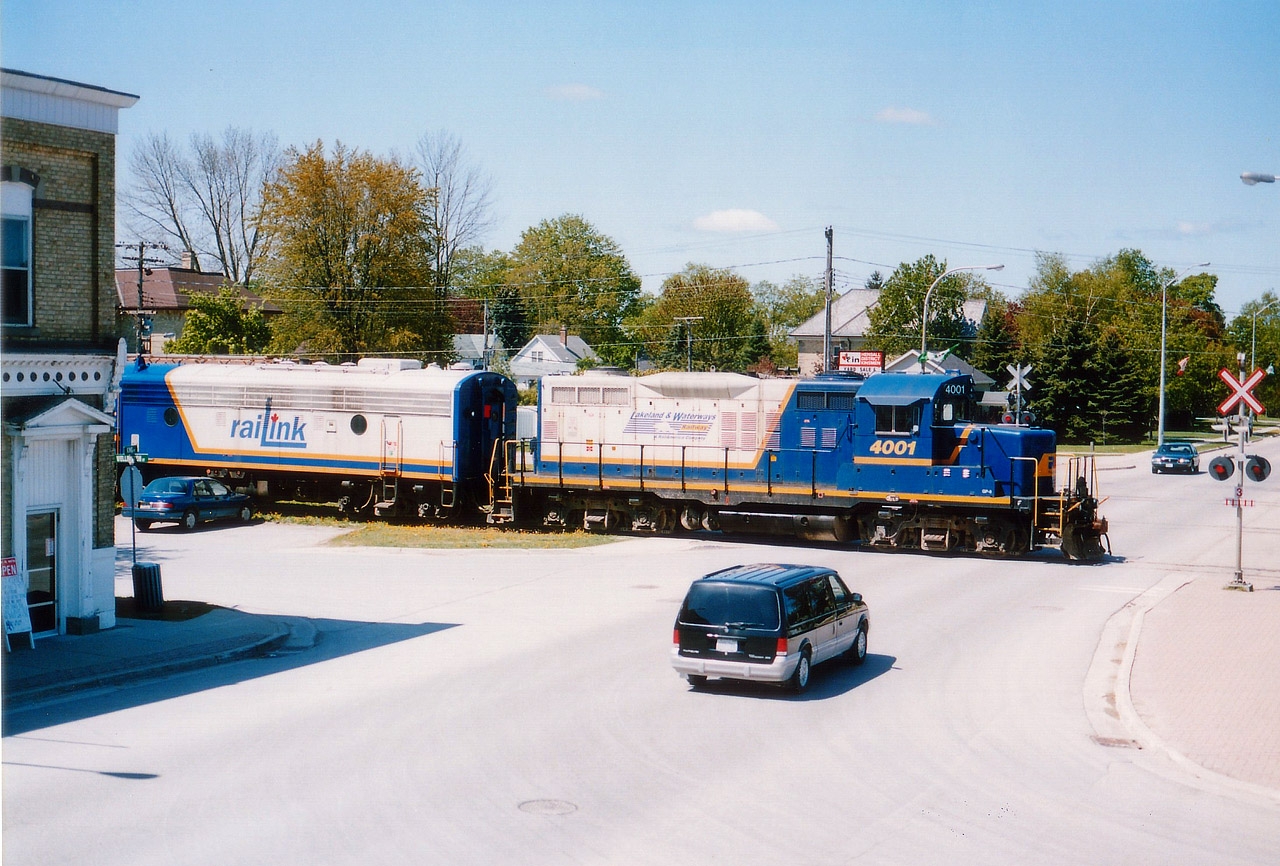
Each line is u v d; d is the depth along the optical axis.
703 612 16.75
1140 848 11.01
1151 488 53.38
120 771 12.95
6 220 19.55
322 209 67.00
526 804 11.91
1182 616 22.88
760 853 10.67
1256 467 25.97
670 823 11.41
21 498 19.50
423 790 12.32
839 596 18.38
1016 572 28.59
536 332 119.38
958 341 88.88
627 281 126.62
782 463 33.19
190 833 10.98
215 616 22.61
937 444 31.14
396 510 39.72
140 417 43.09
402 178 68.44
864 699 16.66
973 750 14.19
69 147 20.41
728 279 103.38
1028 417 31.84
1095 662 19.12
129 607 23.48
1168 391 99.31
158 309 78.06
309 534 35.91
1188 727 15.12
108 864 10.18
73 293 20.64
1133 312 106.88
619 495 36.00
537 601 24.47
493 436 39.75
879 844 10.97
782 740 14.46
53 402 19.98
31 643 19.50
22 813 11.53
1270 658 19.14
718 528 34.62
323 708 15.84
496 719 15.24
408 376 39.09
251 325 70.50
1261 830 11.56
